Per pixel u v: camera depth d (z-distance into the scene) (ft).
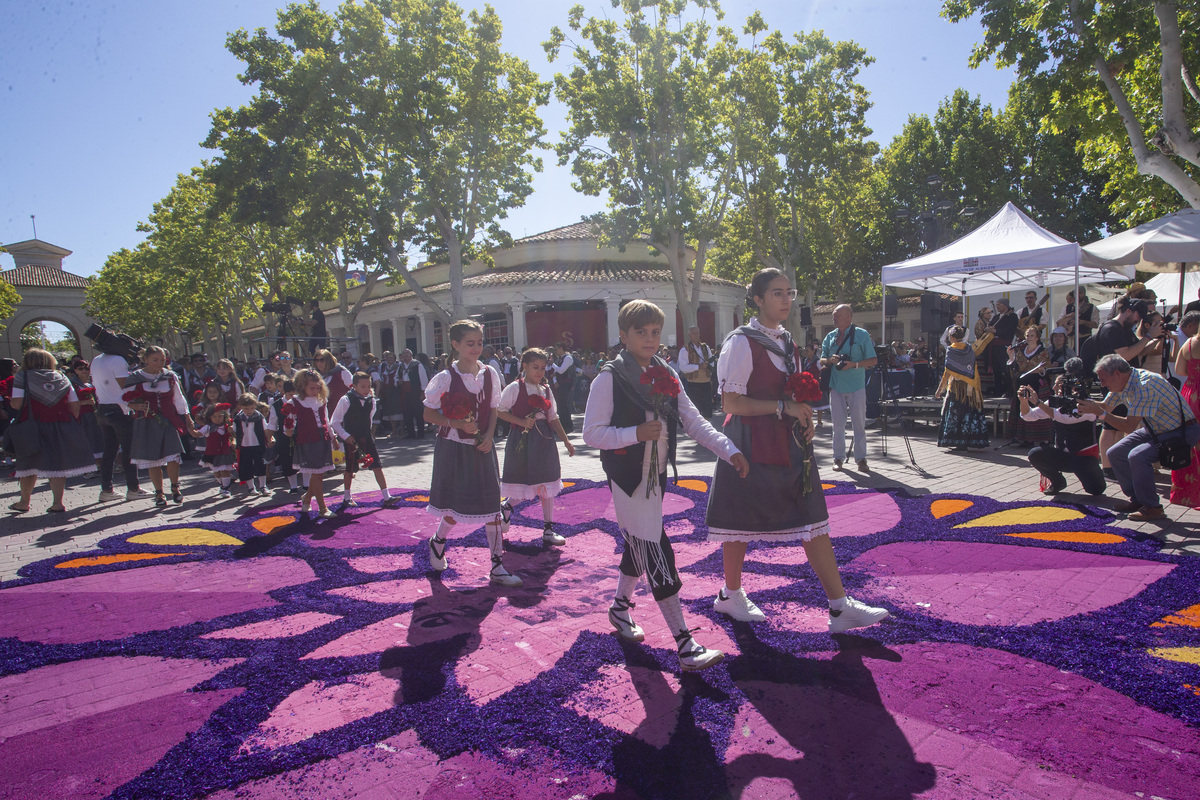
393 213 74.43
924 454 29.96
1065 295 61.46
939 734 8.41
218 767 8.04
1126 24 34.88
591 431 10.46
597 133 74.08
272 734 8.89
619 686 9.90
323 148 72.49
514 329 84.84
